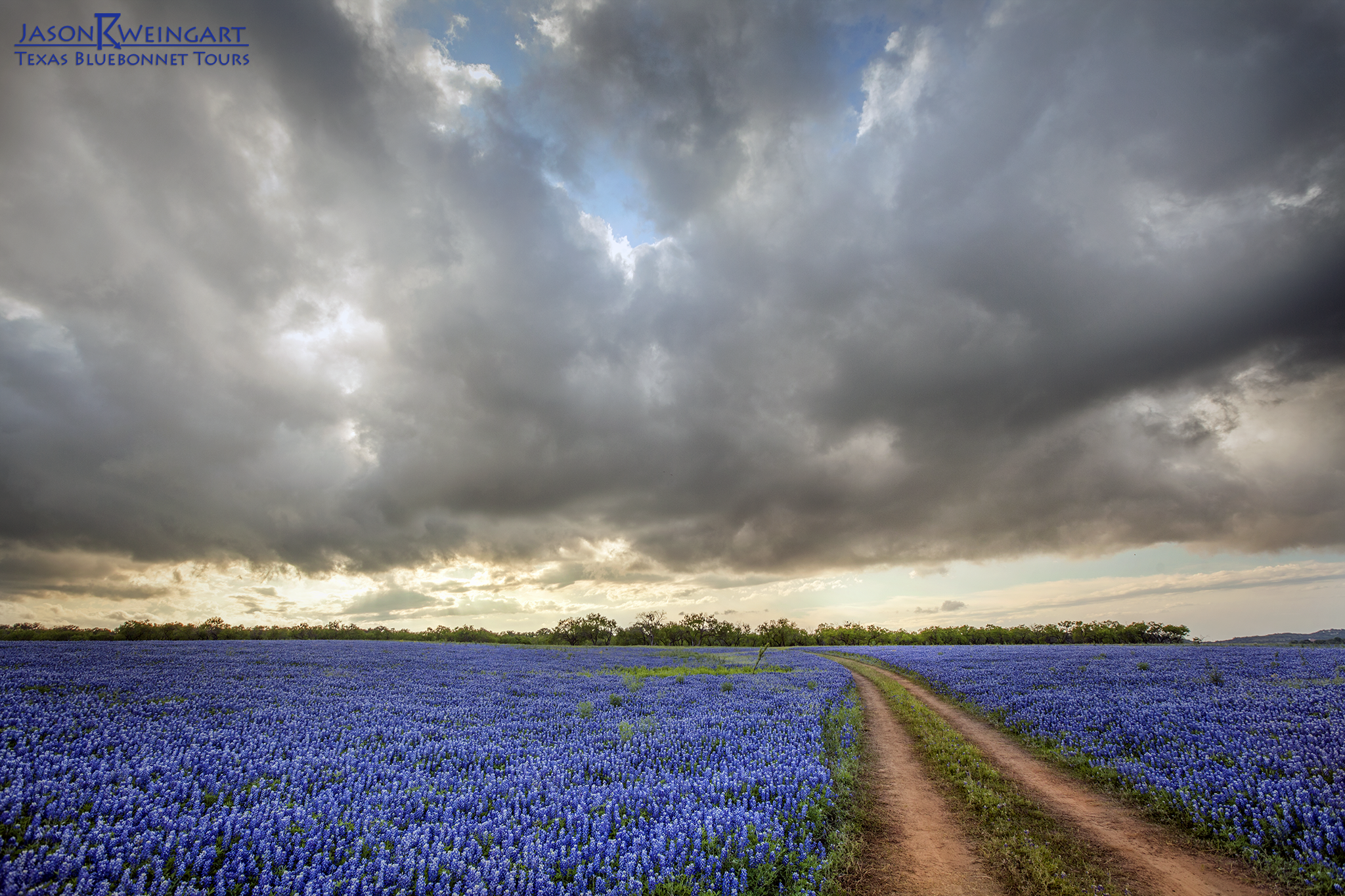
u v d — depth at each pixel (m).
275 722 15.55
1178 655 40.47
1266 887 7.77
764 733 16.47
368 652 42.31
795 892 7.41
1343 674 25.22
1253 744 12.98
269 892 6.55
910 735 18.31
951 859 8.89
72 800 8.41
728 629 110.31
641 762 13.35
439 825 8.78
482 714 18.61
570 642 94.12
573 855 7.98
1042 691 24.31
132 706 16.12
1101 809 10.95
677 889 7.33
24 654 28.91
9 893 6.05
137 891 6.32
